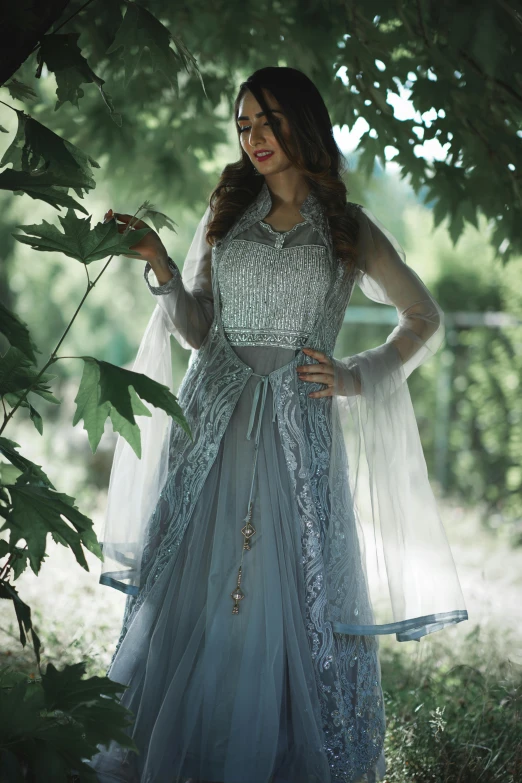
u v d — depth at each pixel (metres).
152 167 5.62
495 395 8.84
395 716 3.15
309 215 2.74
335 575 2.59
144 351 2.89
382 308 10.13
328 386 2.71
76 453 10.50
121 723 1.91
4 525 1.97
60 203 2.12
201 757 2.40
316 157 2.70
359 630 2.57
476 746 2.83
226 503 2.59
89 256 2.12
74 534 2.03
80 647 3.52
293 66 4.32
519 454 8.23
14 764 1.82
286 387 2.64
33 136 2.21
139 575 2.68
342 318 2.84
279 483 2.59
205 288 2.95
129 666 2.55
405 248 12.52
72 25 3.54
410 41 3.49
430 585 2.63
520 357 8.49
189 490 2.63
